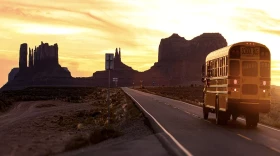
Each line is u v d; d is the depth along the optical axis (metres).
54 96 108.81
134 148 14.98
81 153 14.10
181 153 13.67
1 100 69.12
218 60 25.45
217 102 25.31
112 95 93.38
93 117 42.66
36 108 66.06
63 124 36.75
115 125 29.62
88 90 158.25
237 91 23.05
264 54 23.25
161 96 79.31
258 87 23.12
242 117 31.67
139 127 23.55
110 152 14.11
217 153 13.72
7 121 43.69
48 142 22.53
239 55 23.14
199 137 18.47
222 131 21.23
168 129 21.89
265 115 31.95
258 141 17.19
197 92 117.62
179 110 38.62
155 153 13.71
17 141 24.38
